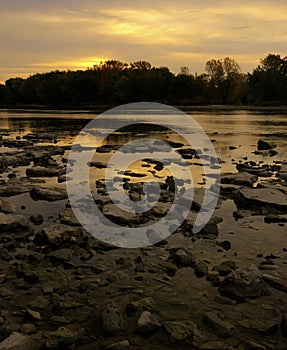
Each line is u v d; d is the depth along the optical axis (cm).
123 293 670
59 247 847
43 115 7719
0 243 879
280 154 2445
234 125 4997
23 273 725
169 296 661
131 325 578
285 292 677
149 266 774
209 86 12988
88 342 539
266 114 7750
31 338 527
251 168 1852
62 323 581
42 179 1606
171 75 13475
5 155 2195
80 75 13650
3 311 609
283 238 938
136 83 12538
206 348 522
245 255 833
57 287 684
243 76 13100
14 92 15375
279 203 1154
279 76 12081
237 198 1250
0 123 5431
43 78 14550
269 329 562
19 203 1233
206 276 733
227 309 622
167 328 560
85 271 749
